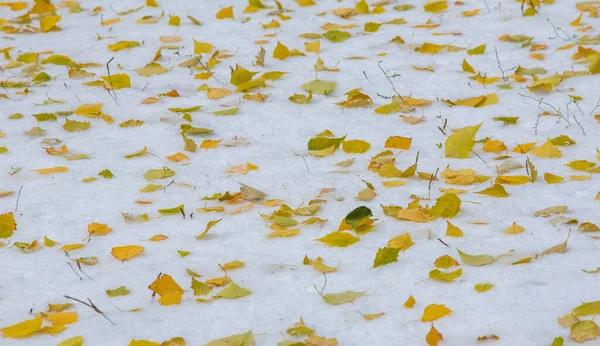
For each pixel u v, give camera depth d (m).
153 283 3.86
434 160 5.31
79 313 3.80
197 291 3.88
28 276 4.16
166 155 5.61
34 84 6.90
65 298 3.94
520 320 3.50
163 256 4.29
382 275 3.94
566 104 6.04
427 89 6.48
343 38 7.63
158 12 8.68
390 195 4.82
